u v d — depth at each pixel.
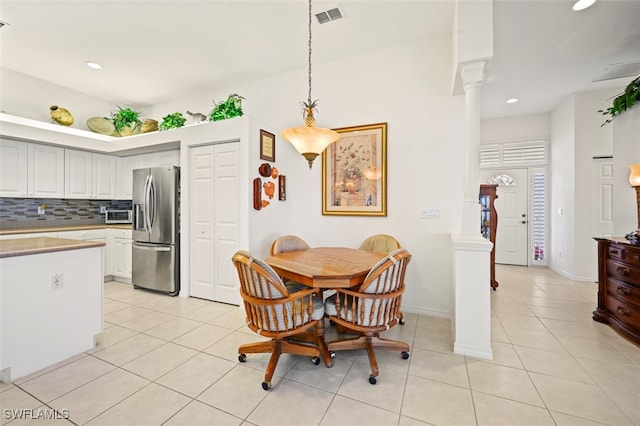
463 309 2.16
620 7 2.29
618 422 1.45
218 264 3.31
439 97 2.94
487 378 1.84
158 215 3.62
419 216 3.03
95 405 1.59
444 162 2.93
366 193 3.24
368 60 3.23
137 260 3.81
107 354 2.16
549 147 4.98
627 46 2.89
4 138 3.46
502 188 5.39
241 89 3.97
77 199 4.42
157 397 1.66
